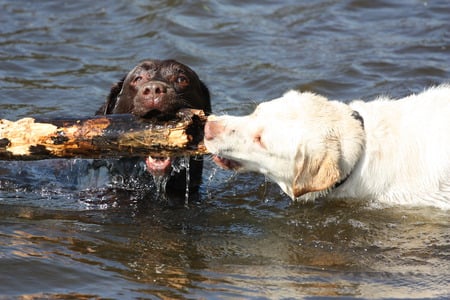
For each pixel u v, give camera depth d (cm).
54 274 983
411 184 1178
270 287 978
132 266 1027
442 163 1169
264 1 2131
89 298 927
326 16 2025
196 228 1175
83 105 1597
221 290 966
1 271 979
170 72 1261
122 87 1311
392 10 2047
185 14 2042
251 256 1080
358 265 1052
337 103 1176
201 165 1337
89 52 1861
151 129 1114
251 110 1578
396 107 1216
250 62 1786
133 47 1881
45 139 1117
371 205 1193
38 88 1672
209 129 1138
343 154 1137
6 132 1123
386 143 1177
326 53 1814
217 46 1878
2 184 1320
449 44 1817
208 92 1348
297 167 1120
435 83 1628
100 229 1148
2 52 1836
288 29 1956
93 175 1338
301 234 1157
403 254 1086
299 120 1123
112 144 1121
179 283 982
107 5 2127
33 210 1214
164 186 1302
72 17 2053
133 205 1254
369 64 1738
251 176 1390
